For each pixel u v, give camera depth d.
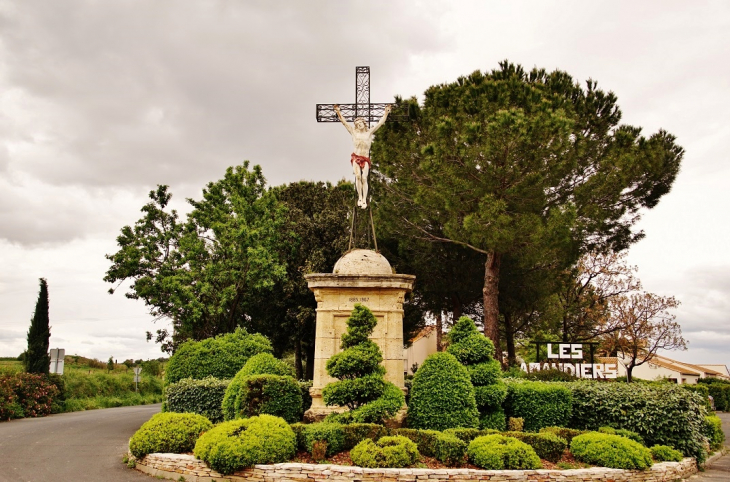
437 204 20.72
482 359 13.33
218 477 9.80
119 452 12.98
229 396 13.55
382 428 10.91
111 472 10.76
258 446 9.84
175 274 26.80
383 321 13.58
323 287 13.61
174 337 29.72
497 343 21.83
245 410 12.52
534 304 29.05
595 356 41.38
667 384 14.48
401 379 13.35
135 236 28.08
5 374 23.41
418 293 29.20
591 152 21.77
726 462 13.94
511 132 18.19
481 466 10.07
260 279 27.47
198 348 17.20
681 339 34.12
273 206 29.25
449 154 19.48
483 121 20.20
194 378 16.64
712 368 72.19
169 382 16.77
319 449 10.17
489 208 18.83
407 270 27.50
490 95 20.81
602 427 12.95
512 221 19.36
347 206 31.77
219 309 26.69
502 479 9.52
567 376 19.11
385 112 15.45
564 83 23.00
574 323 34.69
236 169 29.61
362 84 15.58
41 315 27.23
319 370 13.47
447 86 22.70
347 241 29.08
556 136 18.36
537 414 13.33
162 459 10.50
